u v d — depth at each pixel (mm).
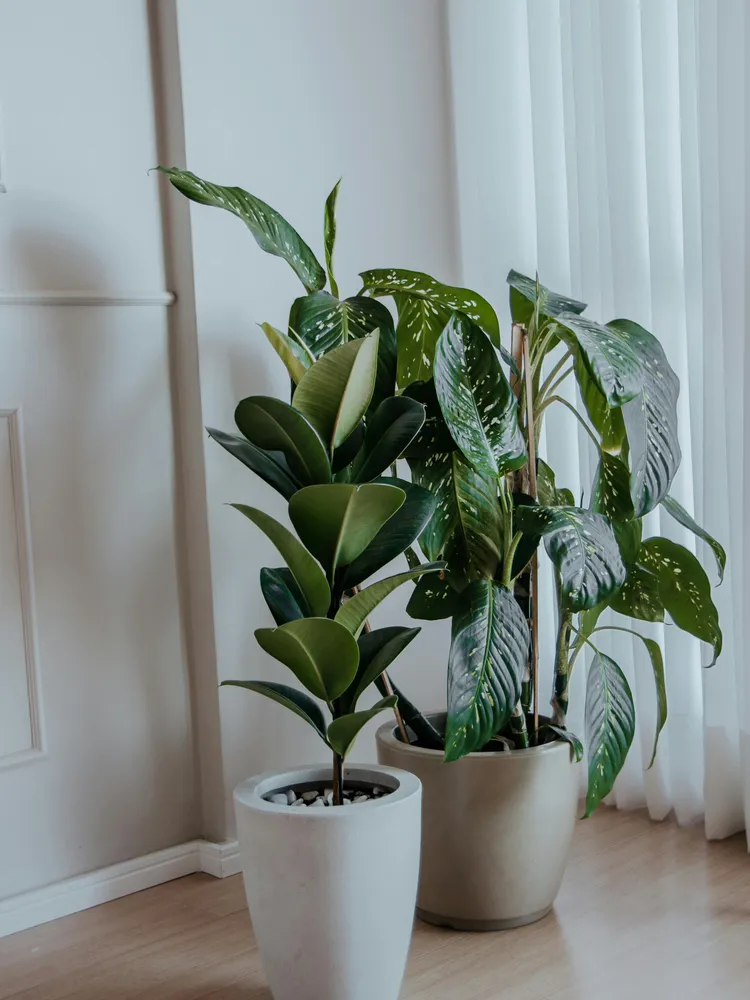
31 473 1806
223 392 1981
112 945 1724
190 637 2016
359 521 1496
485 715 1517
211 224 1957
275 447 1557
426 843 1695
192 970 1631
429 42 2361
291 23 2096
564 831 1713
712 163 1972
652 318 2084
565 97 2193
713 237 1981
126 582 1928
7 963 1674
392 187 2277
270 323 2053
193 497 1981
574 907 1781
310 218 2125
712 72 1958
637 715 2168
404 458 1731
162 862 1969
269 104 2057
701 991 1491
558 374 2264
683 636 2090
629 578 1737
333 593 1594
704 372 1996
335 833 1398
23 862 1811
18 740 1805
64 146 1838
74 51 1850
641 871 1917
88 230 1868
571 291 2219
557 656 1786
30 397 1803
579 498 2277
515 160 2334
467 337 1625
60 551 1843
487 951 1641
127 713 1933
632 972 1555
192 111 1939
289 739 2092
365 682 1575
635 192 2092
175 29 1919
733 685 2029
